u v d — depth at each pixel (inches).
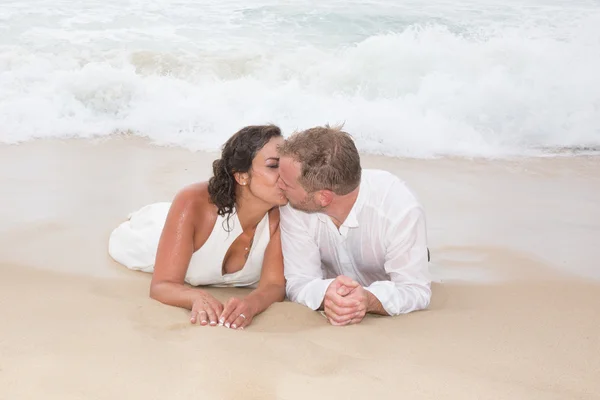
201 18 409.7
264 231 154.5
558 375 118.9
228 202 146.5
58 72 322.0
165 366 111.5
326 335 130.4
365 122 306.7
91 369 109.5
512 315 145.9
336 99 329.4
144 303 141.9
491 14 430.6
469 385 112.0
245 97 321.7
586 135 313.6
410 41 362.6
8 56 338.3
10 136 278.7
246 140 142.6
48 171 240.8
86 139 282.4
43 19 394.9
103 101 312.5
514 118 321.7
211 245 152.3
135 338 121.3
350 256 153.3
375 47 355.6
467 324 139.6
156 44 363.9
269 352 119.3
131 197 219.0
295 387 107.7
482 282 168.6
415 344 128.3
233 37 378.3
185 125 301.3
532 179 263.1
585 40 383.2
